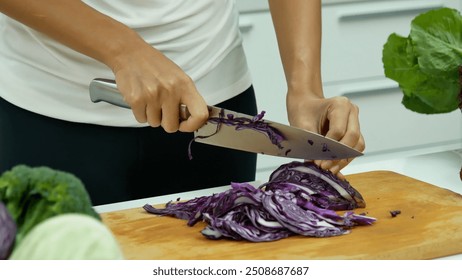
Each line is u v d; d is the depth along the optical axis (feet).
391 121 8.02
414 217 3.82
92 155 4.42
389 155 8.10
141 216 3.95
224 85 4.67
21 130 4.40
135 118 4.13
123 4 4.33
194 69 4.51
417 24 4.50
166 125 3.89
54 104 4.33
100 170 4.45
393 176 4.55
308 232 3.56
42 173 2.49
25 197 2.46
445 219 3.77
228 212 3.72
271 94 7.53
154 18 4.34
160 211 3.97
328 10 7.48
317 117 4.25
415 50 4.49
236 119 3.97
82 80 4.30
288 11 4.57
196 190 4.50
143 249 3.45
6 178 2.46
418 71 4.57
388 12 7.72
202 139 4.02
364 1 7.59
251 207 3.68
